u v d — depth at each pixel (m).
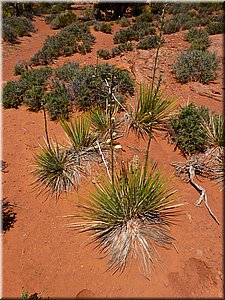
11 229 3.55
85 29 13.30
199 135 4.41
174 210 3.59
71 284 2.99
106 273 3.03
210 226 3.44
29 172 4.38
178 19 12.77
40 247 3.34
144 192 3.26
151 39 9.50
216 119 4.67
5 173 4.39
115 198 3.27
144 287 2.90
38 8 21.70
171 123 4.67
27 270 3.14
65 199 3.86
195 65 6.68
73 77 6.22
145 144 4.65
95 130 4.73
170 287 2.89
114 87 5.62
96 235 3.35
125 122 4.93
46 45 10.96
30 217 3.68
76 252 3.24
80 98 5.63
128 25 15.53
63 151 4.32
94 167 4.19
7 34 12.77
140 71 7.21
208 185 3.95
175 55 8.28
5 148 4.92
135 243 3.19
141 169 3.75
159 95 4.99
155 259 3.09
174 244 3.23
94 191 3.90
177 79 6.77
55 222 3.59
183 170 4.12
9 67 9.80
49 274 3.09
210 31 10.53
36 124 5.49
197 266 3.04
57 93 5.93
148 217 3.41
